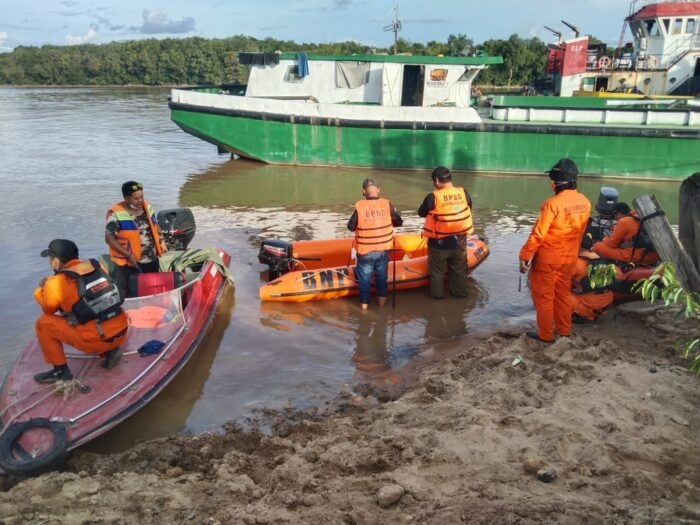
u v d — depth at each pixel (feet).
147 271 20.85
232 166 50.75
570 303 17.35
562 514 8.84
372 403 15.12
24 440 12.76
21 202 36.70
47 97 148.77
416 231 31.37
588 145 46.19
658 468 10.35
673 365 14.93
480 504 9.29
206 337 19.16
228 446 13.32
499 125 46.83
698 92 55.83
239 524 9.44
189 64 248.93
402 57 49.67
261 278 24.62
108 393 14.35
